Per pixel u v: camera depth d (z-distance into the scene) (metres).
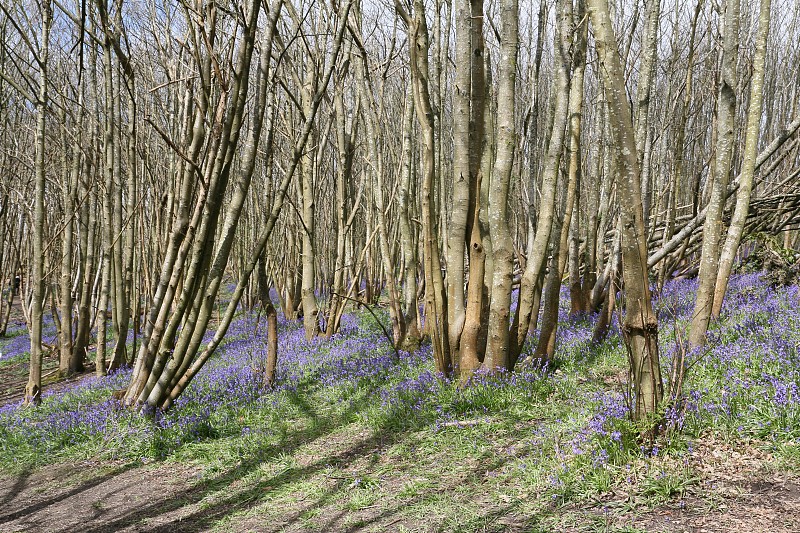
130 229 14.18
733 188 9.48
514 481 4.77
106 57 12.38
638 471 4.39
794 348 5.90
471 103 7.91
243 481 6.02
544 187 7.47
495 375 7.24
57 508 5.91
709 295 6.72
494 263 7.38
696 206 9.56
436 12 11.23
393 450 6.02
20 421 8.88
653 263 10.12
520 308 7.59
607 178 12.80
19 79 16.61
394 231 19.31
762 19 6.25
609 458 4.55
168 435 7.45
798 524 3.51
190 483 6.19
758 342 6.54
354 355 10.99
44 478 6.87
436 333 7.86
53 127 16.17
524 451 5.29
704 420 4.94
